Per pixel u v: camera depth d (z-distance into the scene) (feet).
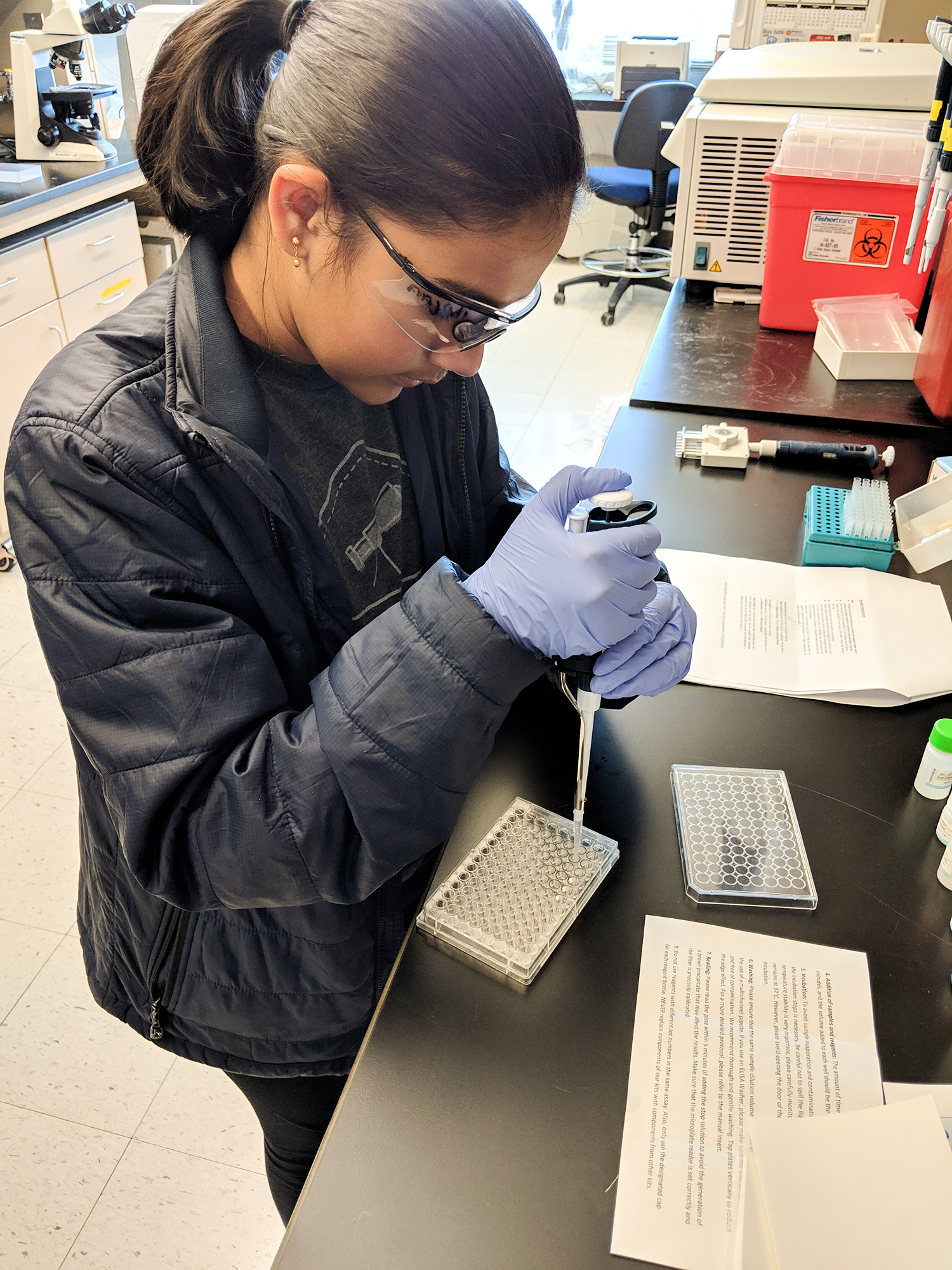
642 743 3.12
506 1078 2.23
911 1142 1.94
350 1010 2.98
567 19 16.37
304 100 1.96
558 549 2.27
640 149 13.91
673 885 2.66
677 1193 2.01
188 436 2.29
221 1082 5.17
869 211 5.52
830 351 5.54
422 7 1.83
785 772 3.01
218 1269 4.41
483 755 2.35
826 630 3.57
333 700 2.26
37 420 2.18
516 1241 1.96
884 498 4.09
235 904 2.37
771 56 6.77
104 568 2.17
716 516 4.33
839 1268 1.77
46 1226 4.56
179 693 2.18
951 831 2.65
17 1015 5.45
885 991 2.38
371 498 2.94
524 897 2.59
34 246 9.25
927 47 6.87
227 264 2.50
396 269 2.05
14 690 7.84
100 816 2.67
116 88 11.37
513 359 13.87
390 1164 2.09
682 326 6.25
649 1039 2.29
